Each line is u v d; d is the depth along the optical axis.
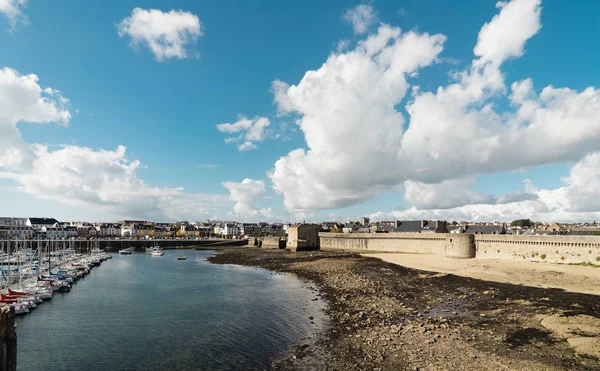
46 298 52.66
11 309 13.85
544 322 33.78
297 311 43.75
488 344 29.20
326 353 29.23
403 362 26.36
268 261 101.75
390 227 145.62
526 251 73.94
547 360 25.72
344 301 47.62
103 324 39.66
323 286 60.12
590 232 106.06
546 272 60.25
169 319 41.41
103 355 30.44
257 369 26.95
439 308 41.62
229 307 46.81
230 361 28.66
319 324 37.78
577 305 39.50
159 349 31.69
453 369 24.66
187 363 28.45
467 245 85.06
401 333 32.81
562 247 67.88
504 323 34.56
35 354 30.78
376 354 28.19
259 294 55.34
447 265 75.38
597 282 51.81
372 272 70.50
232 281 69.19
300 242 135.75
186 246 179.00
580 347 27.45
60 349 31.94
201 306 47.69
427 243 103.25
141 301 51.34
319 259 98.81
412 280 60.12
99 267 96.88
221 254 134.25
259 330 36.56
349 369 25.81
